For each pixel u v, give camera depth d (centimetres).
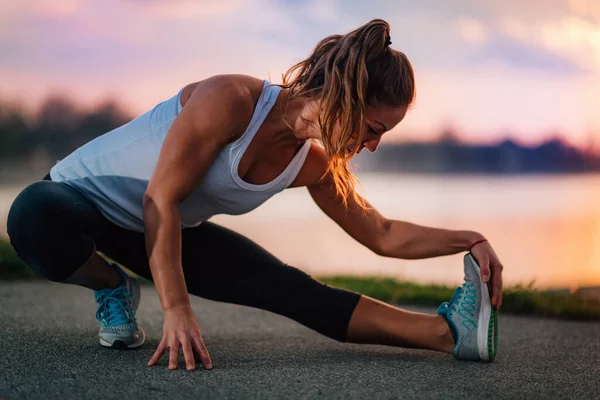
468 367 190
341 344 220
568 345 229
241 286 201
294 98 178
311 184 202
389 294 331
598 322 280
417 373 181
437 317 203
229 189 184
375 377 175
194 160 174
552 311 292
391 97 170
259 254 206
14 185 1120
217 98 173
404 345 205
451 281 429
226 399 150
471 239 204
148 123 190
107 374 167
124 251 200
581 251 619
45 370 170
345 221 211
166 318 173
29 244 175
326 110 169
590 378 182
